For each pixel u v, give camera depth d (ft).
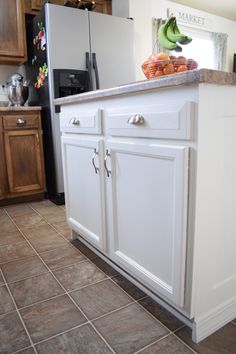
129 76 9.75
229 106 3.07
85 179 5.05
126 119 3.71
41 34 8.57
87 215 5.21
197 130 2.83
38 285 4.56
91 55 8.82
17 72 10.42
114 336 3.46
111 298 4.18
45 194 9.71
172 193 3.19
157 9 12.10
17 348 3.31
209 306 3.45
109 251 4.67
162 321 3.68
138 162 3.66
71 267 5.09
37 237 6.46
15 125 8.56
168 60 3.92
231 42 15.52
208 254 3.28
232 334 3.47
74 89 8.79
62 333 3.52
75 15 8.41
